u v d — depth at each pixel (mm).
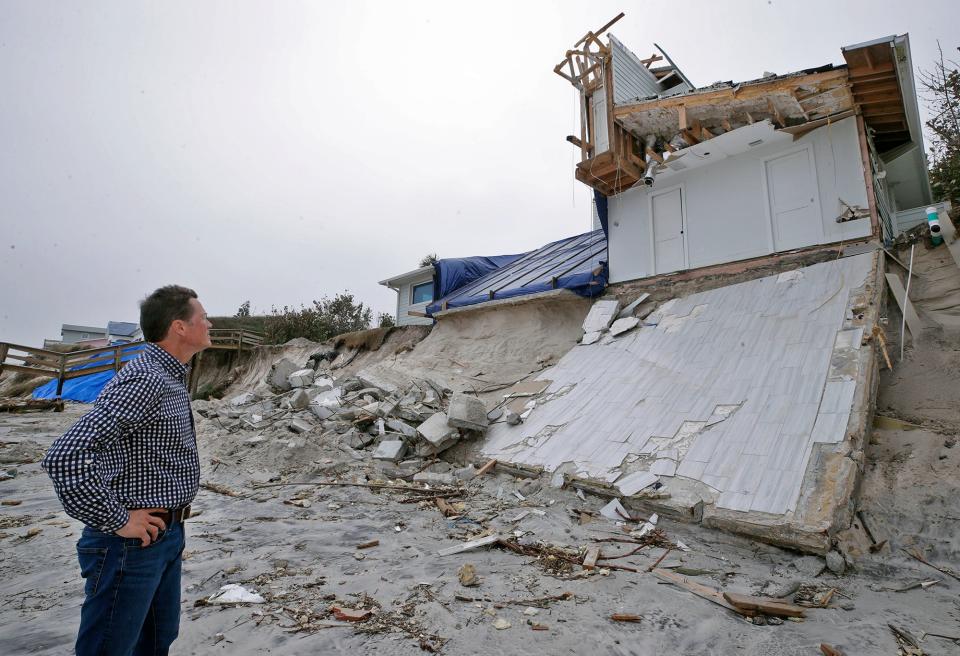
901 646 3119
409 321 23125
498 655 2959
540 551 4918
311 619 3342
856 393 6410
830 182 9516
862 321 7539
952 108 15203
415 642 3070
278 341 27203
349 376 16391
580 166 11703
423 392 12219
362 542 5176
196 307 2430
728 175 10969
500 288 15914
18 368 17547
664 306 11070
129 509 1990
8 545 4895
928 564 4434
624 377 9438
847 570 4492
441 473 8664
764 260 10211
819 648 3104
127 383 1999
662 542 5262
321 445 9773
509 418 9625
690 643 3172
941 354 7367
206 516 6141
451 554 4812
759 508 5340
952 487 5141
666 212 11984
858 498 5406
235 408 13828
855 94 8828
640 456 7090
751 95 9203
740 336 8773
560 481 7215
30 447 10305
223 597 3645
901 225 13477
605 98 11578
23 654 2832
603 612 3572
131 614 1961
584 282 12734
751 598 3697
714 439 6789
